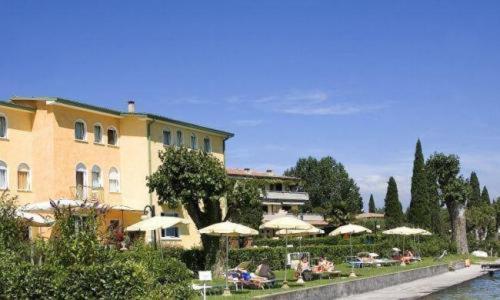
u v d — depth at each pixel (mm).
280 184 89438
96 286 18141
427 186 77625
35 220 30562
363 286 35000
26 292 17656
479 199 114062
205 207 35938
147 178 36906
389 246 54781
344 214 86625
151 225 32219
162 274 22234
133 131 49781
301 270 34500
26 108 42562
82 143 45688
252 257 39125
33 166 43062
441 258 57562
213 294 27078
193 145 55844
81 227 20609
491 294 35125
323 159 125625
